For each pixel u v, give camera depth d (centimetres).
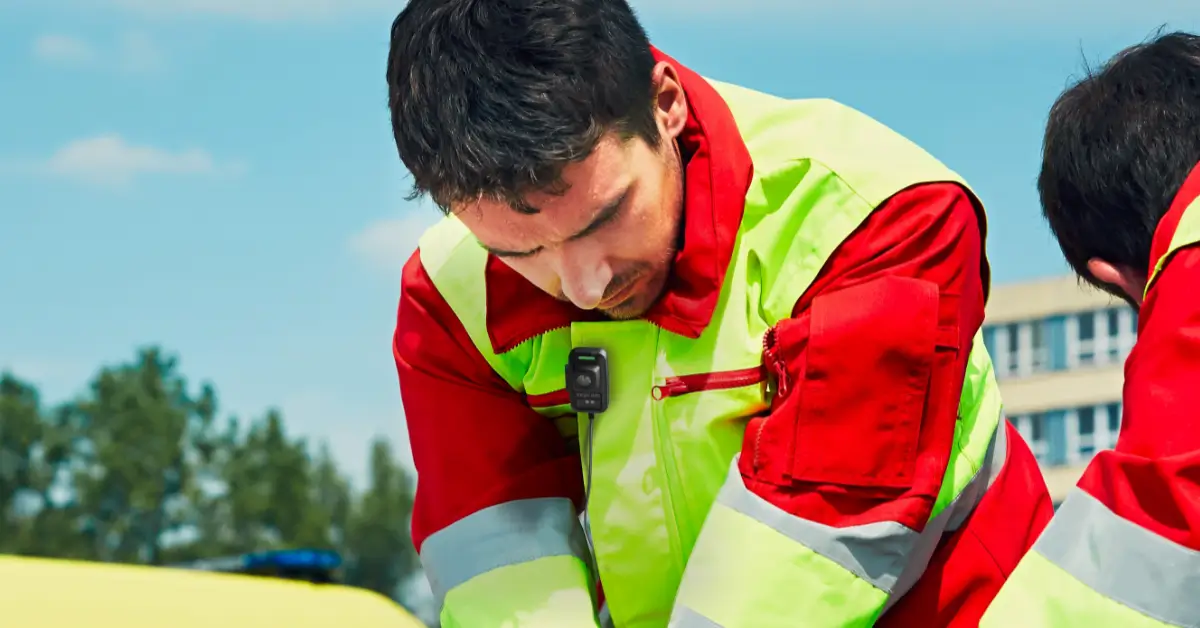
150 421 7656
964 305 193
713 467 203
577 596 211
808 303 195
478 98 172
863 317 185
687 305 197
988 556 211
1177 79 197
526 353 212
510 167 170
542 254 184
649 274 195
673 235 195
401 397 225
